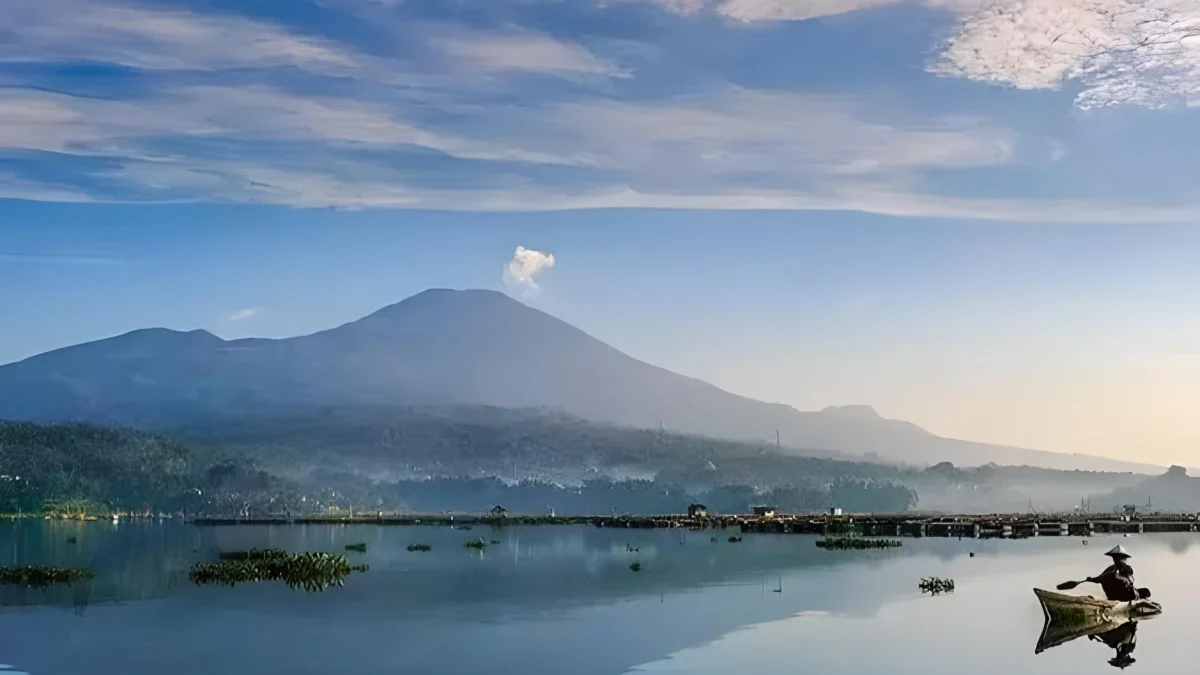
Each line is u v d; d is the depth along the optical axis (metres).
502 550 113.62
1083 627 50.88
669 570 84.56
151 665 42.94
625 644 46.69
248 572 78.12
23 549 119.12
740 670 41.06
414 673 40.78
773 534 155.38
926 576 77.81
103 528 197.25
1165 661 42.94
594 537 147.25
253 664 43.03
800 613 56.16
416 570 84.75
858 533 150.38
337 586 71.25
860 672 40.69
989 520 191.25
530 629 51.34
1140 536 145.00
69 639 49.09
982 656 43.78
